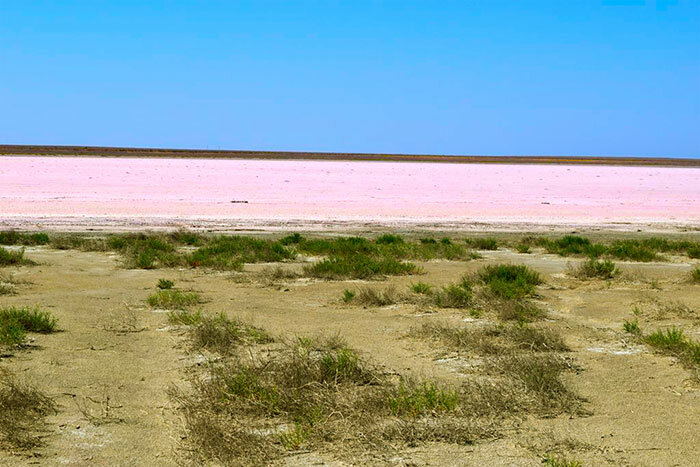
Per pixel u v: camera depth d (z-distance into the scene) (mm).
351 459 4734
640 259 16875
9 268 13547
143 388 6238
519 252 18172
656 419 5555
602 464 4688
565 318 9555
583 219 28531
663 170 80938
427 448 4938
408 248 17016
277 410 5594
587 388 6363
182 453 4820
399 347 7785
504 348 7719
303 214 27500
